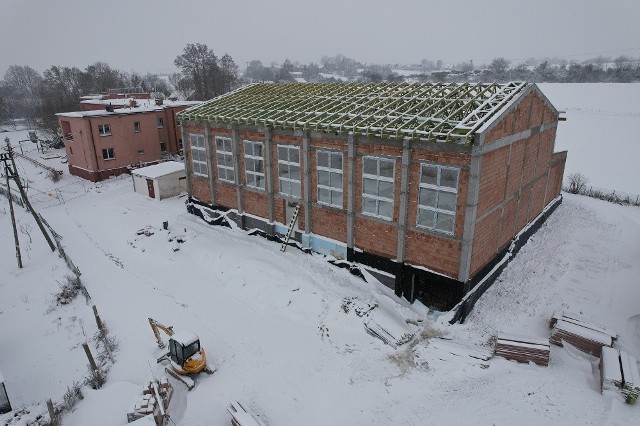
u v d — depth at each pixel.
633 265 20.23
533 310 16.58
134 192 33.03
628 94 85.06
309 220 20.09
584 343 13.87
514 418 11.01
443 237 15.62
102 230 25.98
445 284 16.41
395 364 13.72
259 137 21.02
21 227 27.50
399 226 16.56
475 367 13.23
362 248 18.36
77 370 14.62
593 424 10.64
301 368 13.79
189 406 12.32
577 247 22.12
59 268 21.69
